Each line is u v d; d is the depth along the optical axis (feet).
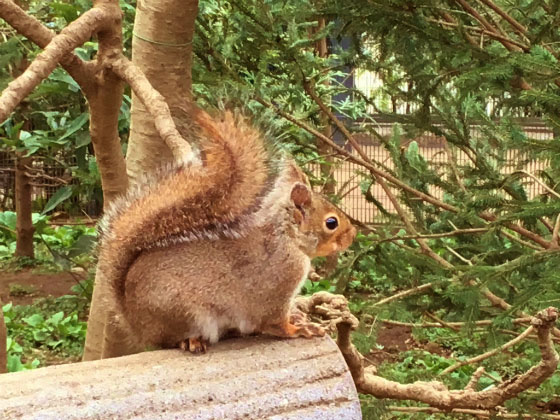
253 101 4.92
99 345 4.53
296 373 3.29
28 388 3.17
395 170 5.68
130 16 6.07
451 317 5.65
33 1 7.71
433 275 4.74
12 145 7.25
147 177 3.51
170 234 3.40
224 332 3.47
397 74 6.14
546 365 3.87
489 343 4.50
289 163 3.57
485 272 4.42
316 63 5.39
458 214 4.91
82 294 7.63
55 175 10.12
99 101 4.14
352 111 7.26
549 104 4.42
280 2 5.23
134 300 3.41
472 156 5.81
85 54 6.16
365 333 4.74
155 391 3.20
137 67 4.04
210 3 5.91
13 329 7.66
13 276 9.29
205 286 3.38
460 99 4.72
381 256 5.11
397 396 4.01
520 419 4.60
